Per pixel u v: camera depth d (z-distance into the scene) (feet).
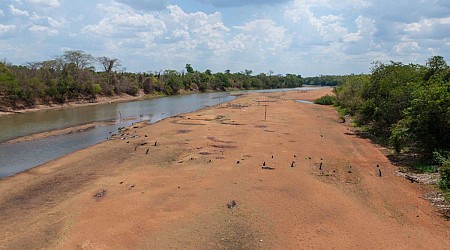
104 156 74.74
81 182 57.72
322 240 37.60
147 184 55.52
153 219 42.65
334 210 45.16
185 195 50.24
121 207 46.29
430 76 82.79
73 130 112.88
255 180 56.49
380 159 70.33
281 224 41.14
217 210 44.88
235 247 36.04
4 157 77.56
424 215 43.91
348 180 57.31
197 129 107.34
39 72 196.85
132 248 36.14
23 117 144.46
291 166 64.85
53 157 77.66
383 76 96.12
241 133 99.04
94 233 39.45
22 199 50.67
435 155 62.23
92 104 205.87
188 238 37.86
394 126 75.36
